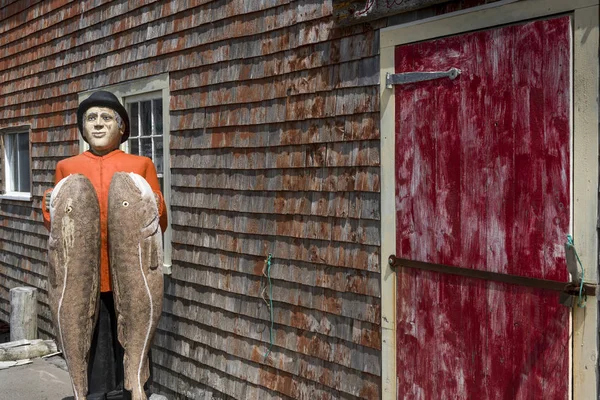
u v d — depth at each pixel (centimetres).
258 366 477
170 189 564
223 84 503
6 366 652
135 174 425
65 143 723
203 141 524
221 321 511
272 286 461
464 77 325
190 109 539
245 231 484
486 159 316
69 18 707
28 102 801
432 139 342
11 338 735
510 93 305
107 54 645
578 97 280
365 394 392
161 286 425
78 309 413
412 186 354
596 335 276
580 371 281
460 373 331
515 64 303
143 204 418
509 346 308
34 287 793
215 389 519
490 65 313
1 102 870
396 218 365
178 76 552
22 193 842
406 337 360
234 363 499
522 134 301
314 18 421
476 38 319
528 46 297
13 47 832
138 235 415
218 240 512
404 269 361
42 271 774
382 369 376
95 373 438
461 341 330
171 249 566
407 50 355
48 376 623
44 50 761
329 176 413
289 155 444
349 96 397
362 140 389
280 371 458
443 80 335
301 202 435
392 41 364
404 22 359
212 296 520
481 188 319
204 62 521
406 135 356
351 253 400
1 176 882
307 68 427
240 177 488
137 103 622
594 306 276
